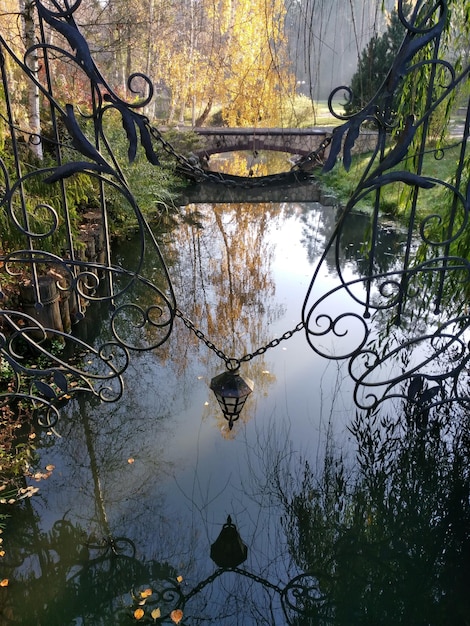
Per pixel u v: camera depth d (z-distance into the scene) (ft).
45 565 8.16
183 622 7.36
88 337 15.42
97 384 12.66
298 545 8.74
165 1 38.17
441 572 8.35
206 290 19.95
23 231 7.31
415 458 10.52
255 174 45.50
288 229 29.07
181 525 8.93
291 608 7.65
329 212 32.53
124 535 8.71
